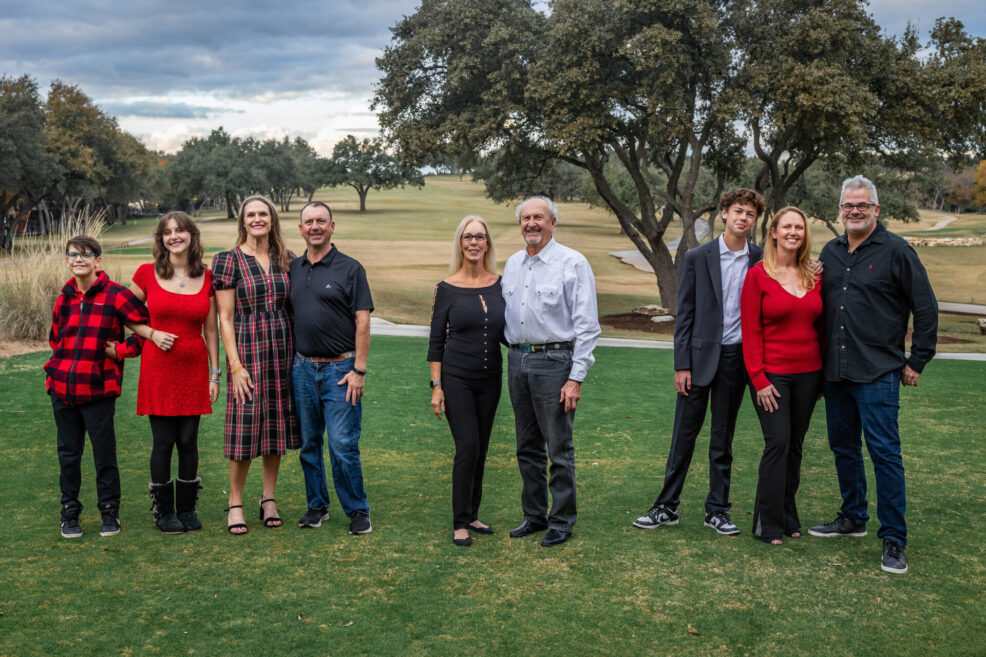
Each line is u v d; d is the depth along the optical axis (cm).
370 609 316
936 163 2230
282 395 420
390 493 493
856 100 1736
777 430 397
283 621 304
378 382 889
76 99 4944
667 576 355
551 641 290
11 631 293
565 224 7700
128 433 633
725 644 289
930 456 582
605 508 462
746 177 3466
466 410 406
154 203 9094
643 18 1880
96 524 421
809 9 1858
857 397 387
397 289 2834
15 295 1131
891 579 352
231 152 9019
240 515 415
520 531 412
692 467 562
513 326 403
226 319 412
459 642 288
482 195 12069
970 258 5006
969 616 313
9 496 467
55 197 4834
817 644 289
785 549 392
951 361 1198
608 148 2492
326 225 412
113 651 279
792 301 394
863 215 389
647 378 962
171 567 360
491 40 1884
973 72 1809
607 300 2912
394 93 2081
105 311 401
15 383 823
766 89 1875
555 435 399
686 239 2266
